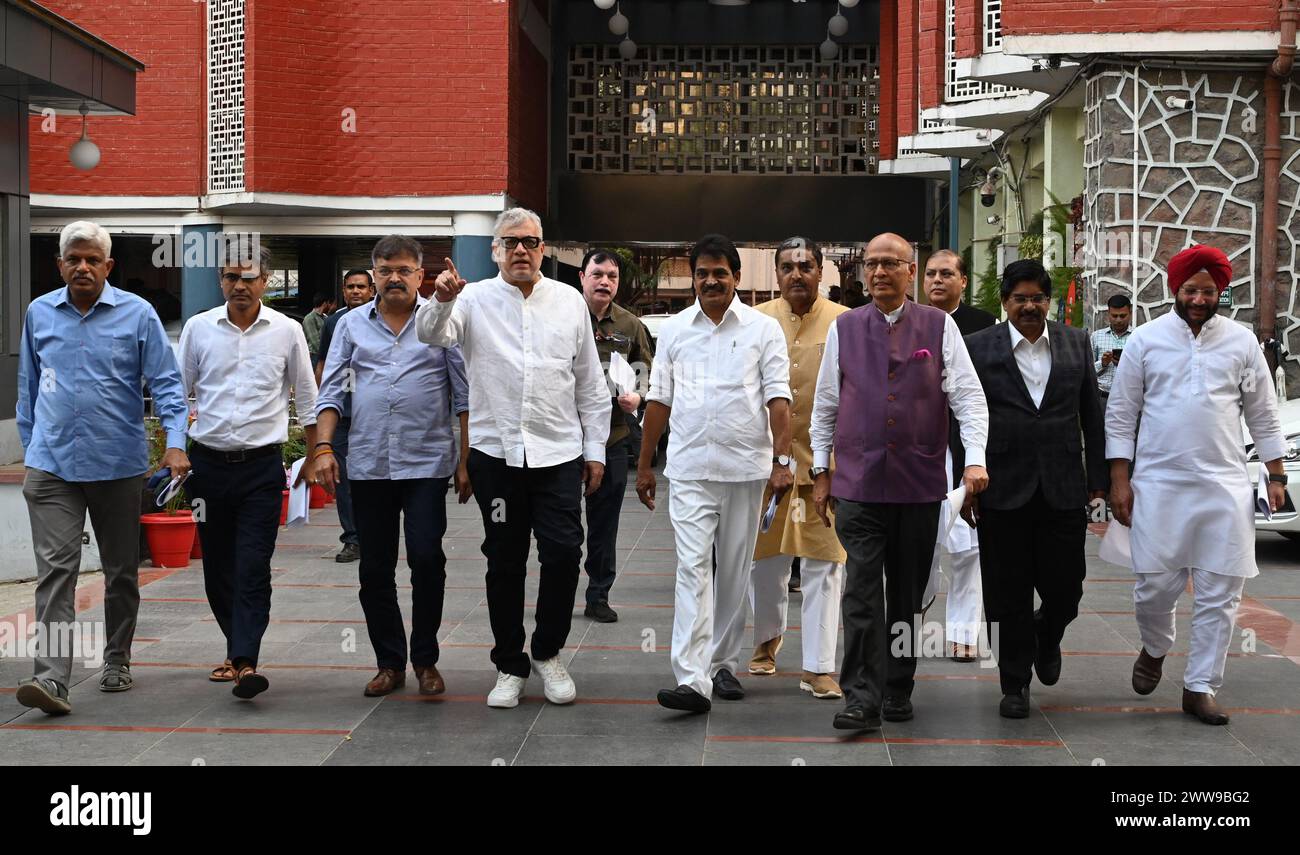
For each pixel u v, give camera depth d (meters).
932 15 15.70
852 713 5.54
